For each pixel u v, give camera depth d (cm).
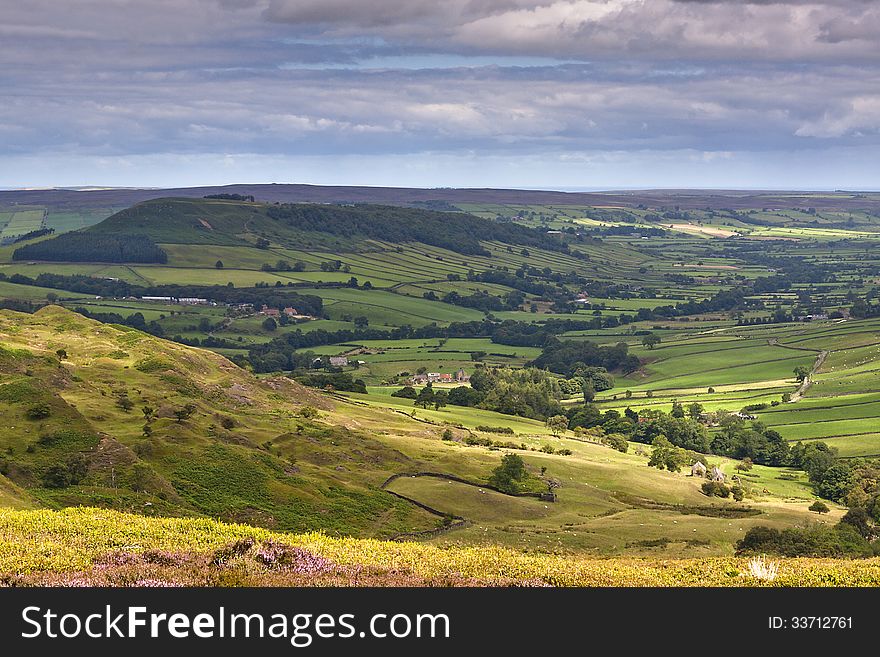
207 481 9094
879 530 10431
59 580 3108
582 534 9619
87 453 8544
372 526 9250
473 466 12469
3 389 9431
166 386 13300
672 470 15675
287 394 16525
